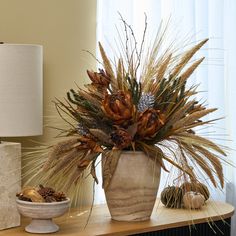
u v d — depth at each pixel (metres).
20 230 1.62
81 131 1.67
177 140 1.67
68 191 1.77
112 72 1.74
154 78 1.72
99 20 2.14
